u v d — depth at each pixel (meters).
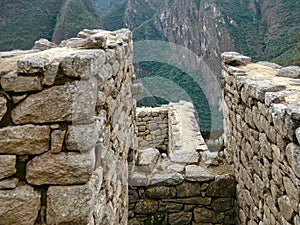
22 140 2.04
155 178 4.93
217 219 4.95
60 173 2.06
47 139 2.05
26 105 2.02
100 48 2.65
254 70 4.50
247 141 3.98
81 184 2.08
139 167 5.06
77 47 2.67
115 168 3.36
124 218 4.15
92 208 2.15
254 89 3.44
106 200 2.79
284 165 2.69
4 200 2.04
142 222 4.99
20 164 2.07
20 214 2.05
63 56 2.14
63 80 2.04
